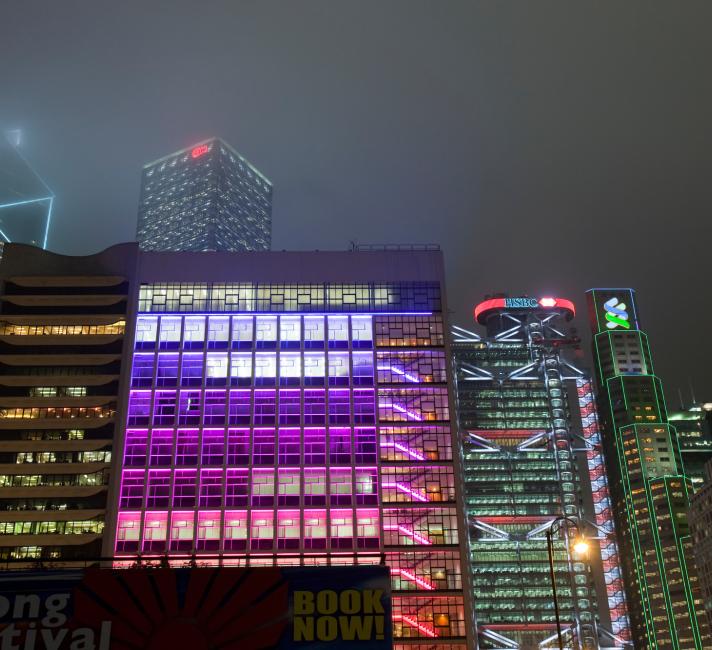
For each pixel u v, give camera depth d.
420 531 143.50
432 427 152.50
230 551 140.00
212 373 155.62
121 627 54.69
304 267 165.50
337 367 157.38
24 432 149.75
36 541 138.75
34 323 158.38
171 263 164.75
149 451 147.88
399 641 135.38
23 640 53.84
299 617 55.94
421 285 165.62
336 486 146.38
